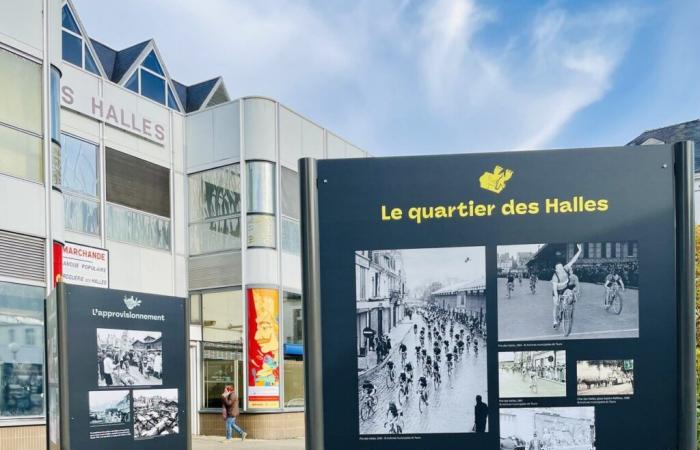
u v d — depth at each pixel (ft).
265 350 63.98
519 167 13.69
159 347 27.35
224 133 67.62
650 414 13.16
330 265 13.67
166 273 66.44
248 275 65.05
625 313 13.33
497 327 13.43
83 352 24.39
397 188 13.75
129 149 63.87
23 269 42.55
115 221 61.82
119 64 73.97
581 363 13.29
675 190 13.52
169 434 27.35
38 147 44.34
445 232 13.66
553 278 13.51
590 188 13.58
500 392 13.33
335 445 13.35
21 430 41.34
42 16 45.29
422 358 13.46
